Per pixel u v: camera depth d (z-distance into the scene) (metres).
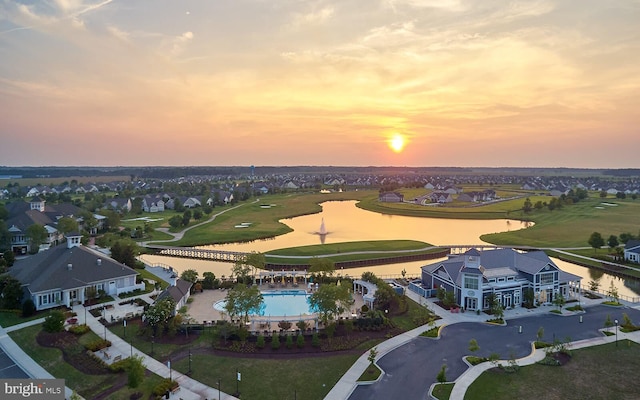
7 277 78.88
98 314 72.12
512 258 87.12
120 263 95.00
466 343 64.19
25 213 130.12
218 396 49.06
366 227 184.38
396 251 131.12
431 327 68.69
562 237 151.62
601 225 171.75
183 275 89.12
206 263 122.44
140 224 176.00
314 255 123.62
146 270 103.88
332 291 66.19
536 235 157.25
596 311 78.06
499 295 78.81
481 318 74.50
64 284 76.19
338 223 195.75
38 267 81.00
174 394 49.25
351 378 53.56
